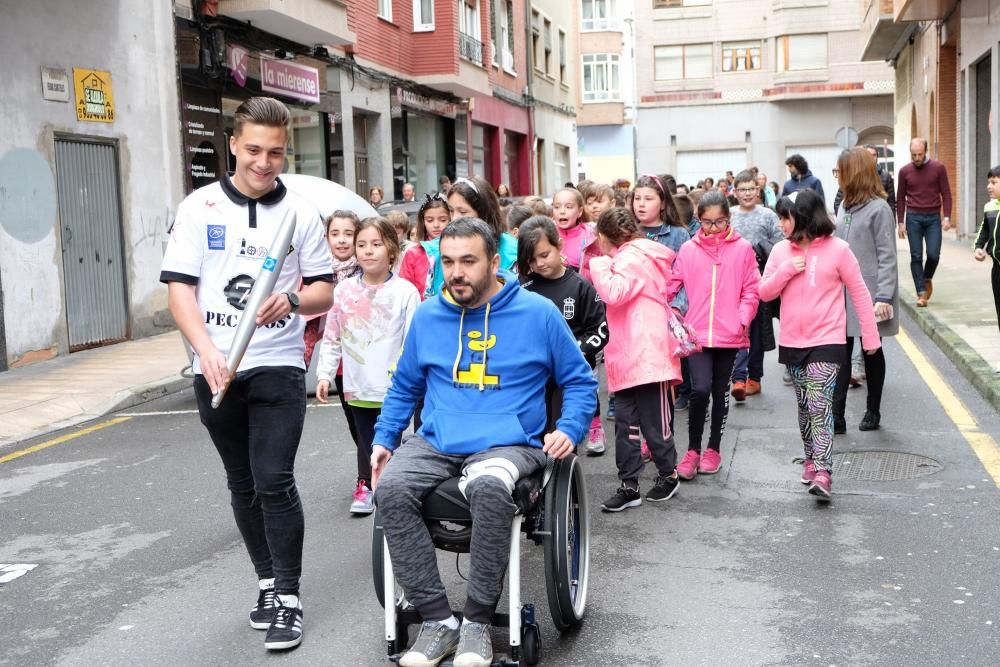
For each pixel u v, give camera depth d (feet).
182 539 18.95
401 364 14.01
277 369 13.73
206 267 13.53
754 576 16.05
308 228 13.98
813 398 19.97
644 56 182.50
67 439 28.48
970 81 73.82
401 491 12.63
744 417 27.55
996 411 26.43
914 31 101.86
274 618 13.99
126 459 25.61
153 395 34.76
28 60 40.75
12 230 39.55
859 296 20.10
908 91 110.32
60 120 42.50
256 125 13.23
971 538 17.35
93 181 44.86
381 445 13.87
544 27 134.41
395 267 26.53
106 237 45.57
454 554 17.66
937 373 31.96
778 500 20.08
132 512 20.85
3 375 37.68
